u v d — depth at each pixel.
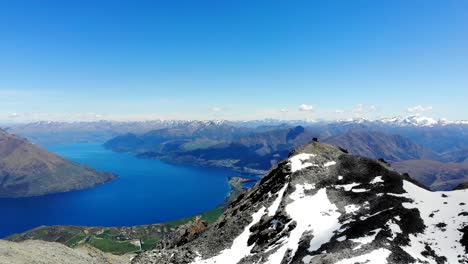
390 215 74.50
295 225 83.44
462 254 60.91
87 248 111.00
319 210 88.88
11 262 65.19
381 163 122.12
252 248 85.31
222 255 88.38
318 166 116.19
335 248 63.66
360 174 108.88
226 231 100.25
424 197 88.25
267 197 110.62
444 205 81.75
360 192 96.50
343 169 113.44
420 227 71.81
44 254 79.62
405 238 65.69
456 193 87.94
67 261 80.88
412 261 56.47
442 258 60.50
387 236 65.38
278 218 90.19
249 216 102.31
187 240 122.00
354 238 67.00
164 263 96.00
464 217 73.44
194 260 90.19
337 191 99.75
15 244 79.56
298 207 92.50
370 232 68.44
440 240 66.50
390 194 91.31
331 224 78.56
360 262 54.75
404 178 112.06
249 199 120.62
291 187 103.75
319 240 70.88
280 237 81.81
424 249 62.75
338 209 88.44
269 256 74.44
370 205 86.81
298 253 68.12
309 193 100.25
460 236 66.44
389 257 56.66
